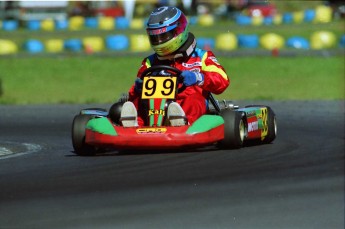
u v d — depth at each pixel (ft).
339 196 57.16
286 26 371.35
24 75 209.67
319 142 87.20
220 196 57.57
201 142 73.56
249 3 435.94
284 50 279.28
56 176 64.64
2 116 126.72
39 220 50.65
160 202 55.52
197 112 77.82
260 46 298.56
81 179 63.16
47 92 177.68
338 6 385.50
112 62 235.61
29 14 459.32
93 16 463.01
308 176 64.75
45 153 80.64
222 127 76.89
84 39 299.58
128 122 75.10
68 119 121.29
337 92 168.66
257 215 52.80
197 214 52.65
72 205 54.39
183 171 66.33
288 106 135.64
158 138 72.74
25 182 62.03
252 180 62.80
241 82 189.98
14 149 85.66
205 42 293.64
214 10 448.65
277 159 73.41
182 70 79.00
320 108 131.34
